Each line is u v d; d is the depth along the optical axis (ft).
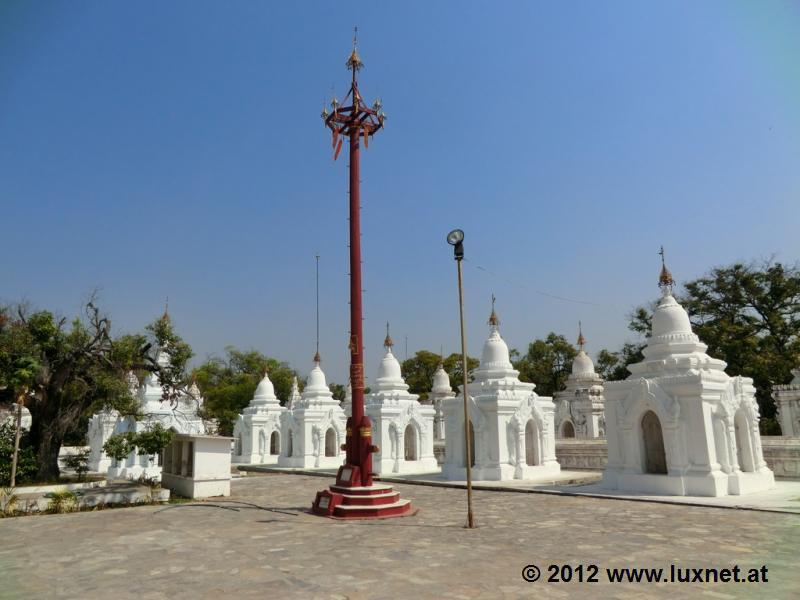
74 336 75.41
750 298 155.94
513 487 78.74
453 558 37.73
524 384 97.35
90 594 31.04
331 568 35.65
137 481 84.28
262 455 147.23
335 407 134.62
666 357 75.46
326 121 63.52
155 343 81.05
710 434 66.44
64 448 130.82
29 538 47.83
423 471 110.32
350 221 62.59
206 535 48.19
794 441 79.20
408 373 221.87
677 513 54.95
